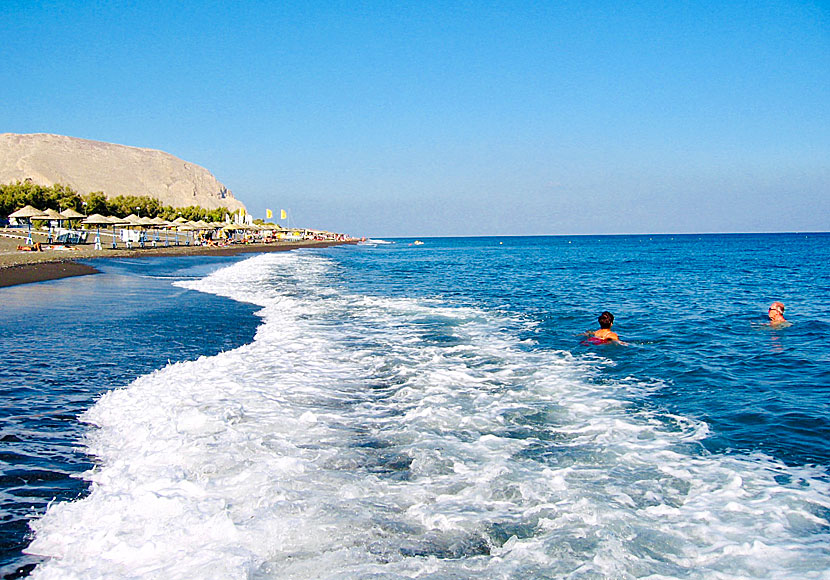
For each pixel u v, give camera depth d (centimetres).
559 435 616
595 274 3566
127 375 841
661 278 3166
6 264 2794
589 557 363
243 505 430
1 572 338
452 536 392
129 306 1659
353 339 1225
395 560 360
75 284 2281
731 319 1537
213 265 4038
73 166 19338
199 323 1384
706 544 380
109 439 575
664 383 852
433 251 9338
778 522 411
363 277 3250
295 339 1210
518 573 345
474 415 688
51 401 698
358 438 600
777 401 749
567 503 444
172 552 360
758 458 546
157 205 9119
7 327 1246
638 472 510
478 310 1745
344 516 417
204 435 587
